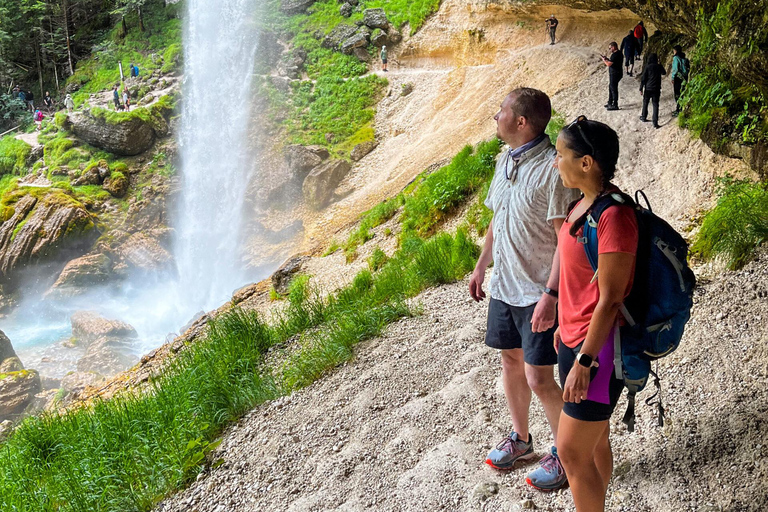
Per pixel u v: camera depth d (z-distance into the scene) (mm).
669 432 3451
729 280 4793
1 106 38344
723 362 3852
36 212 27328
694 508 2936
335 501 4062
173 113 32094
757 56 5934
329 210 25547
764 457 3012
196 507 4648
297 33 34188
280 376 6688
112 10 41281
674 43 16297
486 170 12305
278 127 29828
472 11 29719
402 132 27328
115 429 6156
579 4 23453
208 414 5934
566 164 2535
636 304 2432
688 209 7812
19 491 5773
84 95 35938
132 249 27359
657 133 11680
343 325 7000
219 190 28969
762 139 7043
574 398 2449
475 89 26484
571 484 2721
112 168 30047
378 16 32094
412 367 5543
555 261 2941
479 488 3584
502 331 3436
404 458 4242
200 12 36188
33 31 41000
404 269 9445
